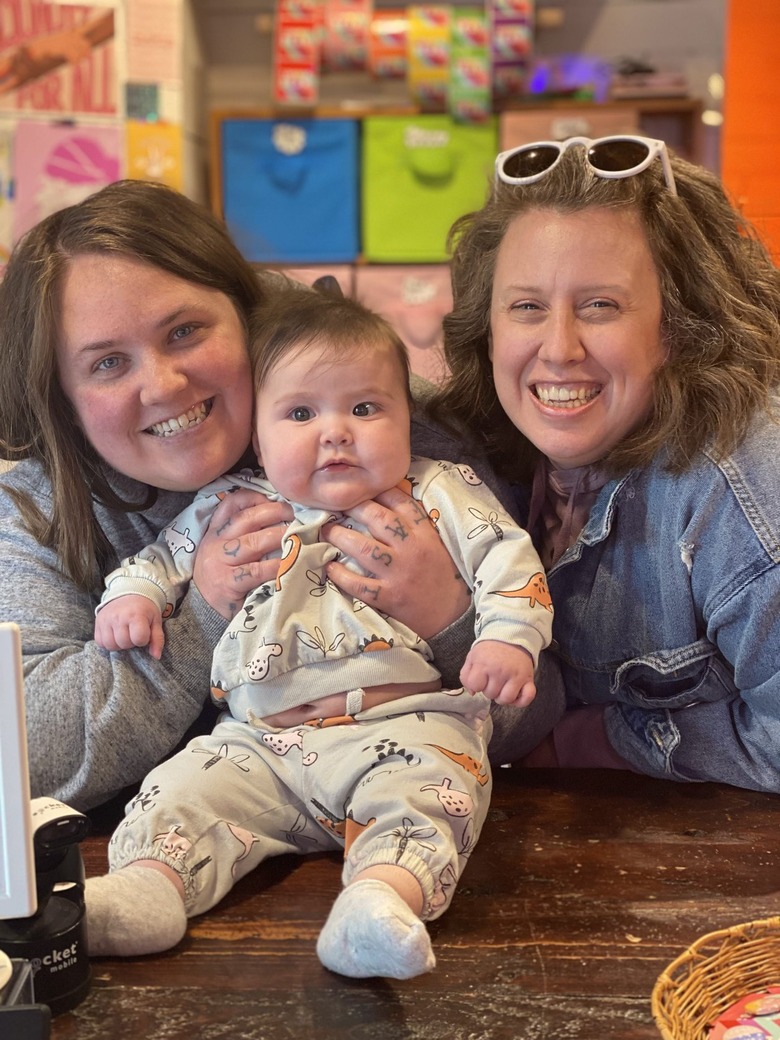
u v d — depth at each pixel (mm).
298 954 1010
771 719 1286
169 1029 901
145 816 1089
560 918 1054
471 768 1144
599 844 1206
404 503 1278
